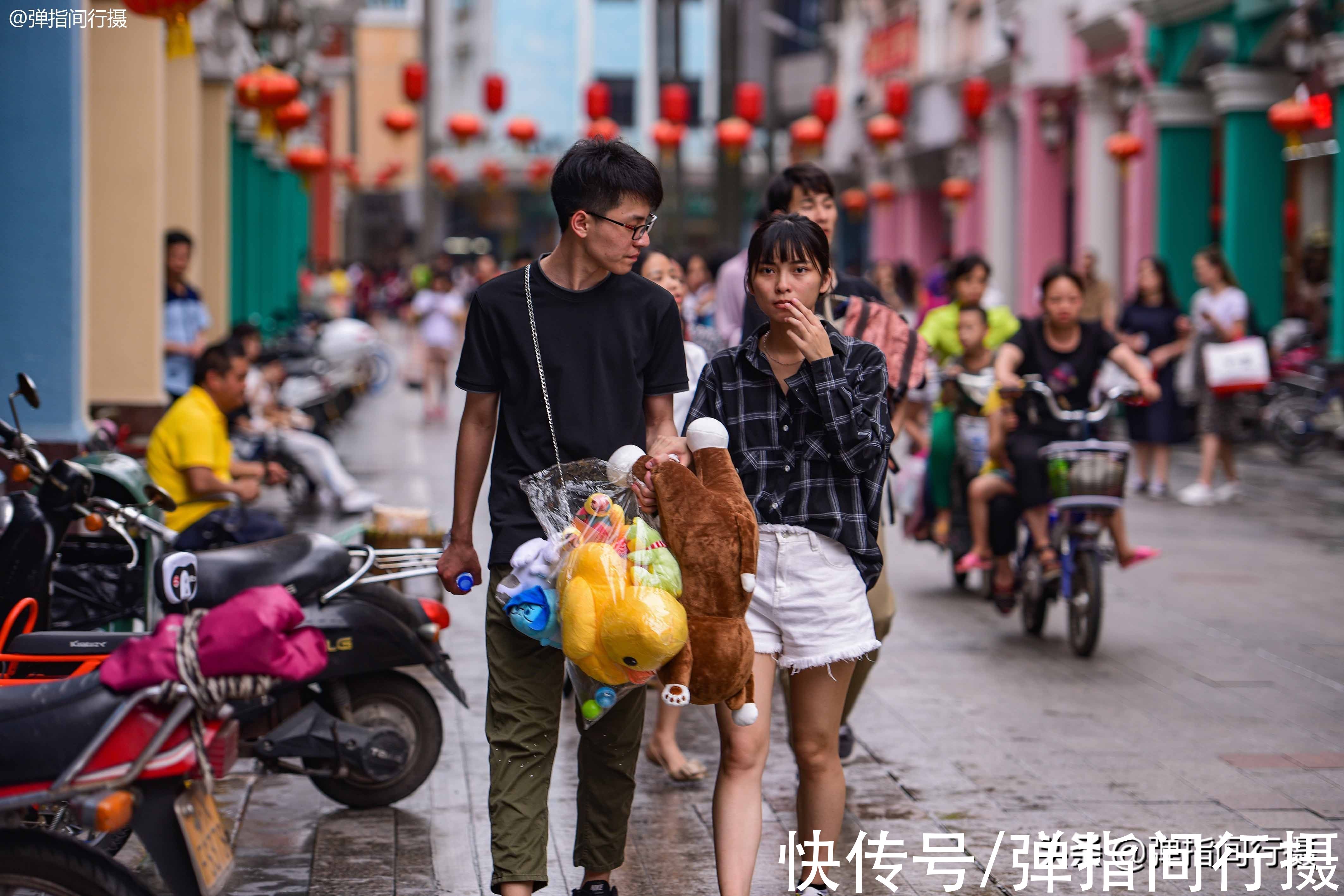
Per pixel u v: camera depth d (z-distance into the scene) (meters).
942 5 53.88
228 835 8.92
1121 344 14.00
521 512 7.21
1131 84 37.03
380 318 84.12
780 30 79.25
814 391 7.30
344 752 9.23
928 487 16.80
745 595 6.64
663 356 7.38
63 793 5.81
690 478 6.72
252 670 5.86
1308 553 19.28
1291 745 11.09
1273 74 32.50
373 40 111.38
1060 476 13.55
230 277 34.69
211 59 28.86
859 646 7.38
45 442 15.16
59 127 15.27
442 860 8.74
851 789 10.06
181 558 6.82
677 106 56.19
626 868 8.60
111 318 20.83
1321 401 29.00
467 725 11.55
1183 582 17.42
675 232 65.62
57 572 10.98
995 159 49.16
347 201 93.94
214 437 13.01
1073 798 9.88
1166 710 12.05
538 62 98.81
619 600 6.41
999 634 14.88
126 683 5.91
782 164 81.81
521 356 7.17
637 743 7.54
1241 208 32.88
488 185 85.38
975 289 15.50
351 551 9.46
